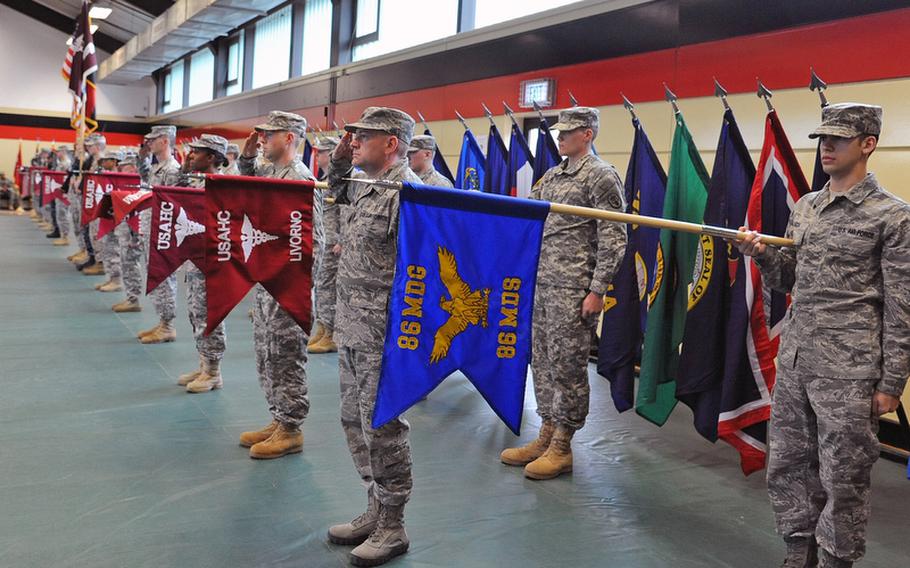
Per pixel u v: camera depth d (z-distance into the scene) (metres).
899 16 4.20
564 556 2.96
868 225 2.45
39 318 7.39
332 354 6.47
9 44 22.55
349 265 2.82
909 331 2.40
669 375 3.90
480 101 7.84
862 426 2.44
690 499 3.61
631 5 6.00
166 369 5.69
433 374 2.51
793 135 4.79
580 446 4.36
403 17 10.71
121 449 3.95
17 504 3.22
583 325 3.80
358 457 3.02
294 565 2.78
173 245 4.79
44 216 17.38
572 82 6.63
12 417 4.43
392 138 2.77
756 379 3.33
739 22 5.11
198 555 2.83
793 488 2.68
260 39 16.12
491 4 8.70
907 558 3.05
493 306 2.54
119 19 19.20
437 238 2.49
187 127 19.02
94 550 2.83
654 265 4.27
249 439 4.04
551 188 3.91
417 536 3.07
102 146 10.10
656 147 5.81
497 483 3.71
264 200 3.50
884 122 4.30
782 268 2.71
